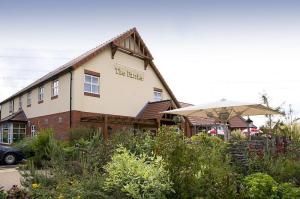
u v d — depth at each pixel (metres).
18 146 17.06
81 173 7.34
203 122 26.19
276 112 14.28
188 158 6.05
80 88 19.56
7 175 11.73
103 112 20.80
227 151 9.15
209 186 5.67
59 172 7.02
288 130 12.95
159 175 5.84
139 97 23.78
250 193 6.23
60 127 20.05
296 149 10.34
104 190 5.95
